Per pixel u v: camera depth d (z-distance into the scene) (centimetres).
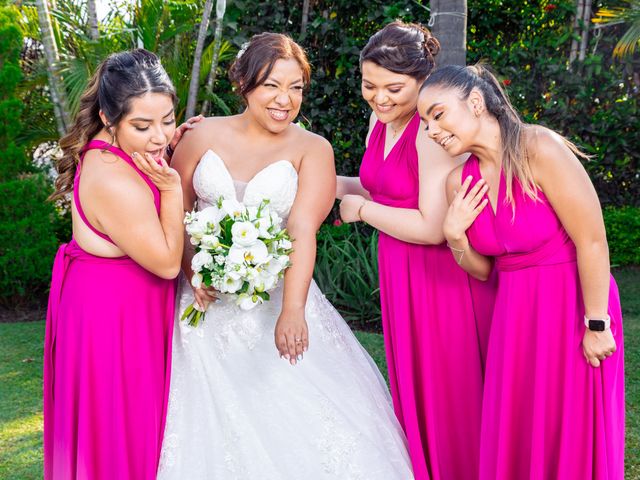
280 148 260
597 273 215
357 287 530
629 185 695
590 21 647
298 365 252
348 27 631
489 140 220
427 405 258
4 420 364
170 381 243
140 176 221
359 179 292
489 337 242
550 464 226
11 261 578
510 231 220
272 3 622
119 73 213
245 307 234
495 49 649
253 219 233
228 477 232
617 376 230
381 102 248
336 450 238
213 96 607
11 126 598
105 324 225
